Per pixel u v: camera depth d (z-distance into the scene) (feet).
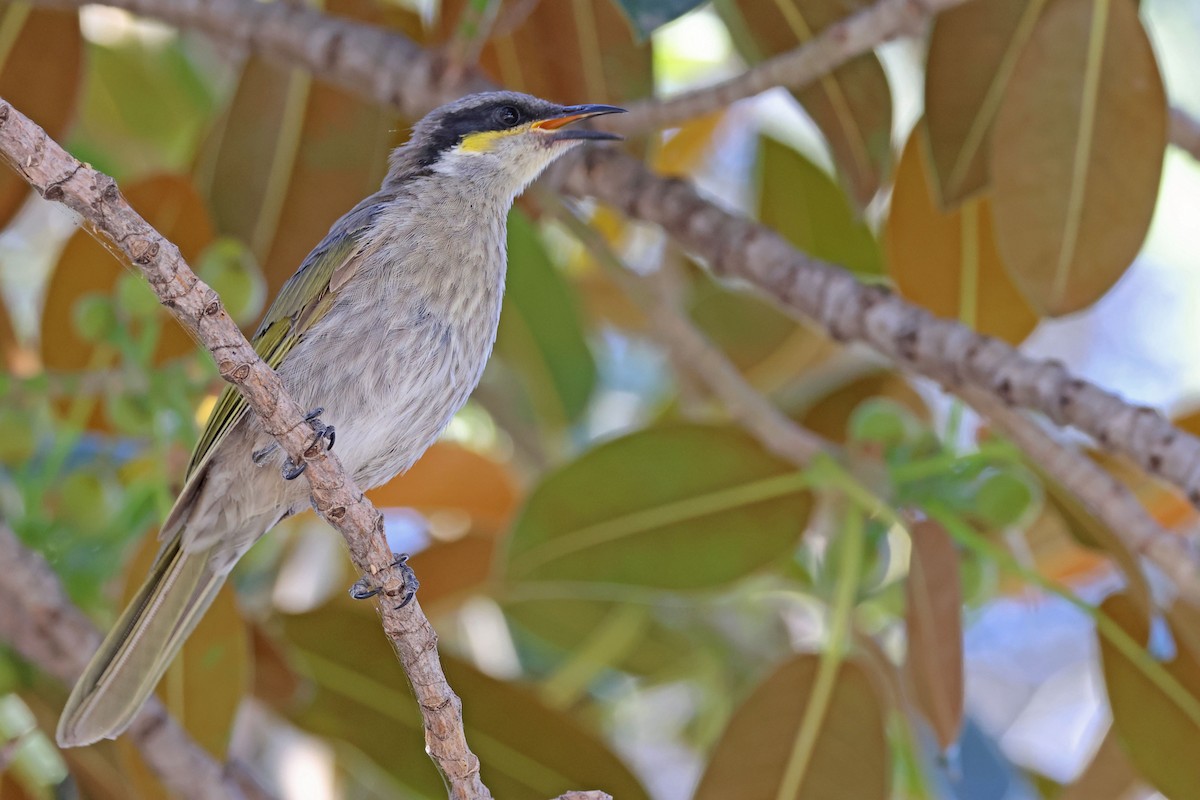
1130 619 29.19
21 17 32.04
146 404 29.12
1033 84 28.30
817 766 29.19
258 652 32.48
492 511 37.52
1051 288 28.71
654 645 39.04
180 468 31.83
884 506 29.73
